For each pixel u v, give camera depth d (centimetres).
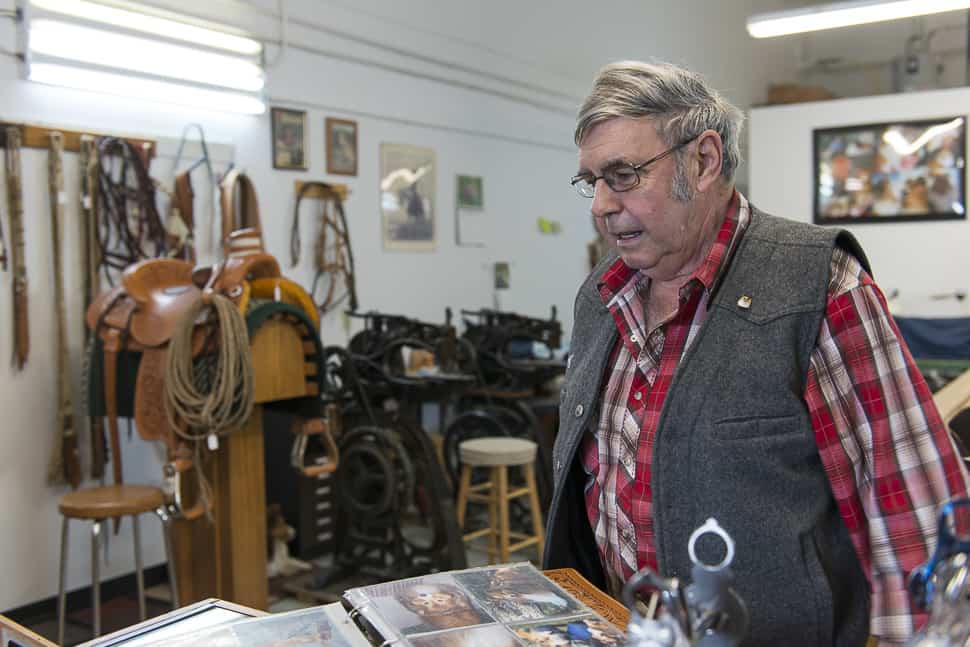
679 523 123
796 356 120
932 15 1032
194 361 311
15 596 360
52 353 372
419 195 568
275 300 332
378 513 386
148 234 397
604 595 128
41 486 369
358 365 420
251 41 441
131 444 401
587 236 755
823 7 501
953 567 87
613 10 766
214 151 433
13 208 353
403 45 543
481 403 551
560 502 146
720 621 87
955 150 777
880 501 115
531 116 673
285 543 434
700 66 908
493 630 110
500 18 630
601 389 143
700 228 128
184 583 347
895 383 116
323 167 498
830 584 120
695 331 131
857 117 810
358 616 117
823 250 123
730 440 120
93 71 379
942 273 788
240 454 339
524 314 673
